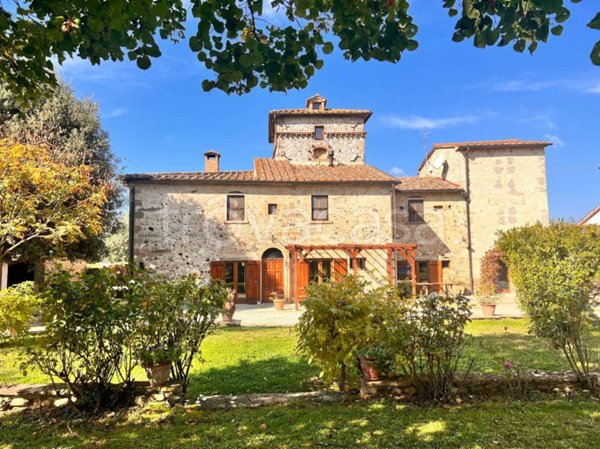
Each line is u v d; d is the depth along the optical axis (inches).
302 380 206.5
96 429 142.7
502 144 739.4
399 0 98.7
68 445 130.5
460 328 172.1
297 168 772.6
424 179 810.8
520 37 85.7
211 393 188.9
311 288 183.9
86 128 608.4
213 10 97.5
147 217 655.8
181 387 168.6
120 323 160.6
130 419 150.2
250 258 673.6
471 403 161.6
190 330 172.1
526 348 269.4
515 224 734.5
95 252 598.5
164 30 111.1
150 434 137.3
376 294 180.7
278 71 108.5
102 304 157.4
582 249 327.0
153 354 158.9
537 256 338.6
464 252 732.7
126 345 161.5
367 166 802.2
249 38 101.3
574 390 174.4
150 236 652.7
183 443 129.9
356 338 173.9
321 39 110.2
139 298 162.6
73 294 154.4
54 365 161.8
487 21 86.2
